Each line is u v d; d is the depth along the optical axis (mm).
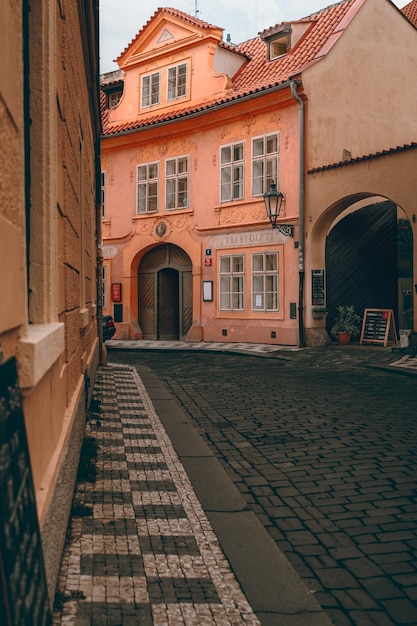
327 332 18156
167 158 21953
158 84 22609
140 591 3047
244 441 6676
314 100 17547
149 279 23312
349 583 3326
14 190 1998
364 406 8531
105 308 24109
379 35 19500
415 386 10391
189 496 4688
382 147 19453
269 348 17562
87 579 3131
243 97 18594
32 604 1558
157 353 18453
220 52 21141
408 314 17625
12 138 1966
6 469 1427
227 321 20078
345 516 4363
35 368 2098
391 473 5340
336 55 18156
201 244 20906
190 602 2967
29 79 3051
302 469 5555
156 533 3883
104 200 24078
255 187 19156
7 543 1357
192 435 6809
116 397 9359
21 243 2119
